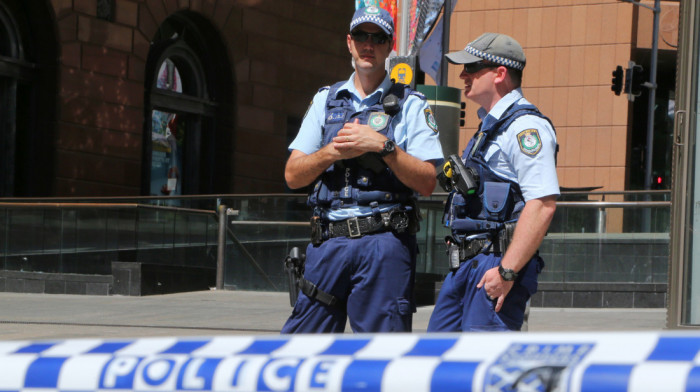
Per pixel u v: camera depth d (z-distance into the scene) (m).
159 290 13.16
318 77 31.16
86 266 14.27
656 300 11.39
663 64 32.09
